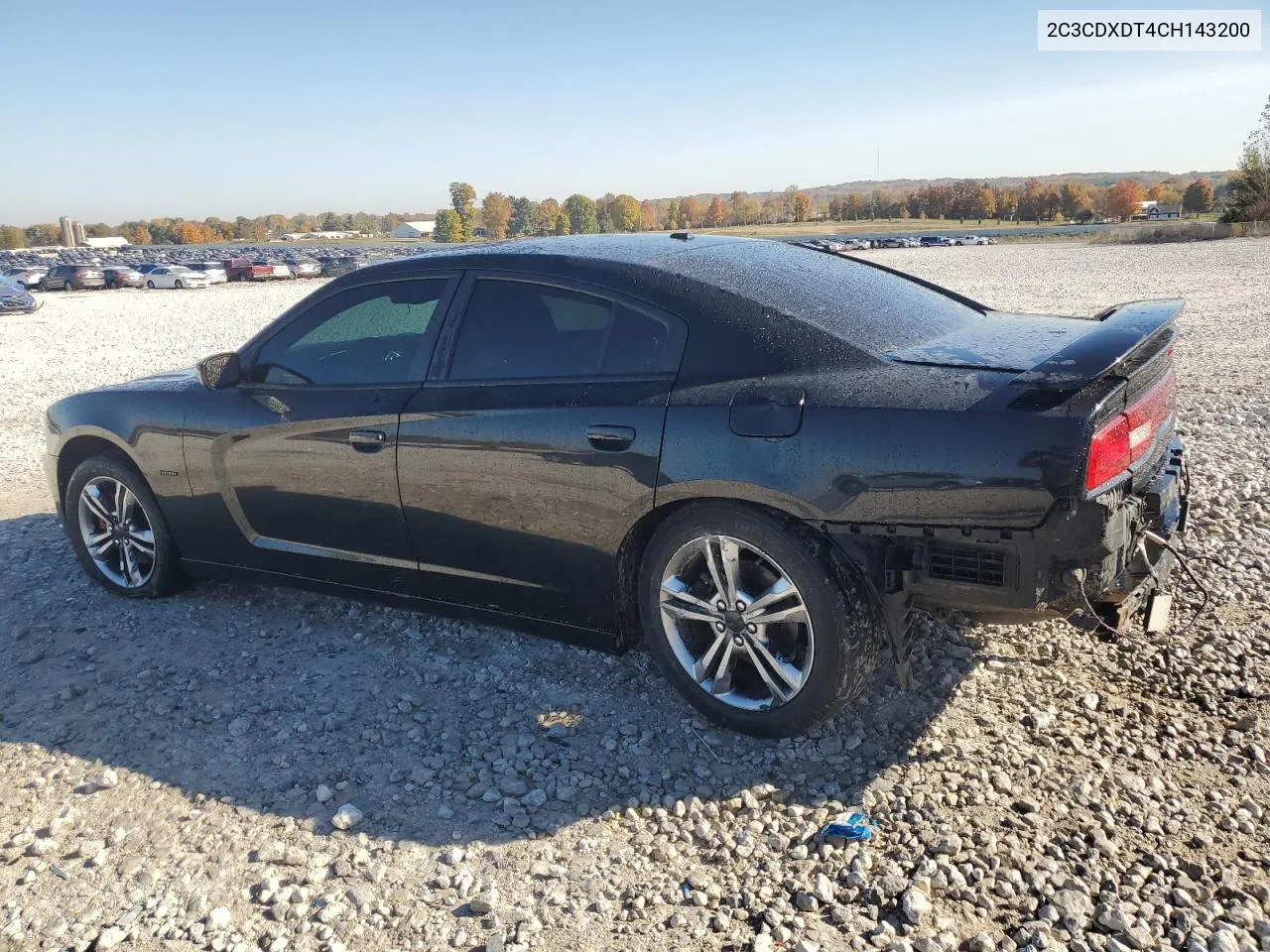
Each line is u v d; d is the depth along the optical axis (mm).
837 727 3197
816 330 3027
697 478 2959
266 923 2475
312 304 3949
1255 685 3354
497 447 3334
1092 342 2854
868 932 2324
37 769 3225
